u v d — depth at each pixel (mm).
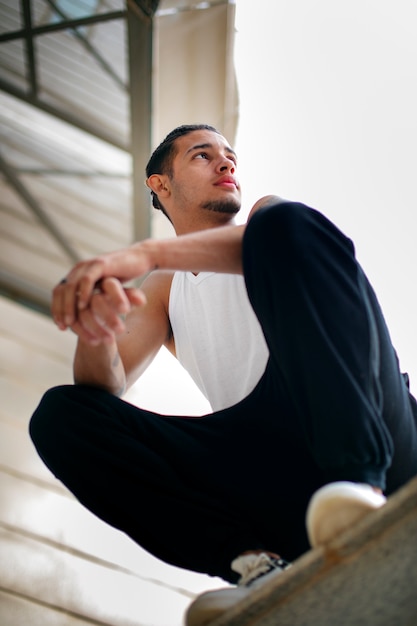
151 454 1386
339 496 990
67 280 1270
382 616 1026
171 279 1755
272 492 1354
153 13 3270
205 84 3586
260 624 999
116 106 4102
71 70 3990
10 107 4551
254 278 1244
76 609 2857
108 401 1446
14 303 5098
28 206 4770
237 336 1559
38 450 1439
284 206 1280
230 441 1401
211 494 1376
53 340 4938
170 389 4477
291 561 1359
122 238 4996
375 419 1139
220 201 1778
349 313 1211
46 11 3801
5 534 3148
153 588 3025
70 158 4594
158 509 1370
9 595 2820
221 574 1341
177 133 1879
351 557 928
